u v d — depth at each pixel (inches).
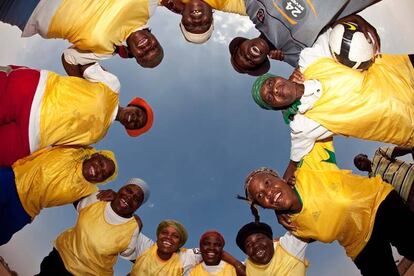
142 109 91.5
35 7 77.3
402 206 73.4
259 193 72.1
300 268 84.0
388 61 71.8
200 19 78.8
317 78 69.4
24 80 74.7
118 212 87.7
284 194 70.9
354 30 67.1
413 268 90.7
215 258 88.2
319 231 73.0
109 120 80.7
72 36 76.0
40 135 75.8
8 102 74.4
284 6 71.5
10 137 75.9
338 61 69.0
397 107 68.7
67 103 75.7
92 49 76.3
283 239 84.7
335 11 69.4
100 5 74.9
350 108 68.4
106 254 88.1
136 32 78.1
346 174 74.0
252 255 81.2
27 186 82.6
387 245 74.4
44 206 86.0
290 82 69.3
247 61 79.3
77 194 86.5
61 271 89.1
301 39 71.9
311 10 70.1
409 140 71.4
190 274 92.1
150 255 92.8
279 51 78.2
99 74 78.3
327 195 72.1
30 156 83.2
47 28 76.6
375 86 68.8
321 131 70.4
